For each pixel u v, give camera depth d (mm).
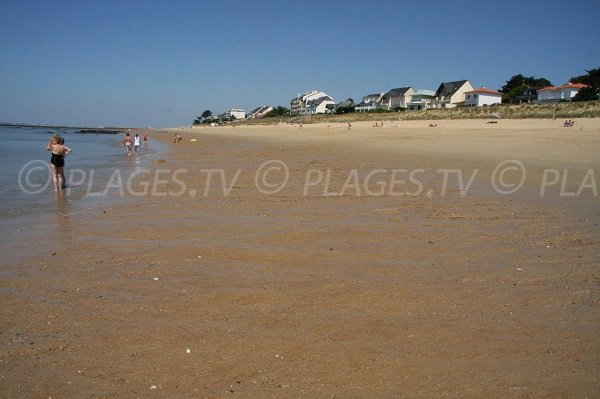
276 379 3648
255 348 4105
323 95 157500
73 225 8898
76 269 6223
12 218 9633
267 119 148750
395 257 6668
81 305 5031
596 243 7242
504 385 3535
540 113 66688
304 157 23906
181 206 10883
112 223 9055
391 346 4117
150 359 3941
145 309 4922
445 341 4195
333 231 8188
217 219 9312
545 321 4574
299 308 4926
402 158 21250
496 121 61500
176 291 5418
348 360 3900
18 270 6188
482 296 5211
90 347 4141
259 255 6805
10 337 4332
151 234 8109
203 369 3791
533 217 9172
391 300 5117
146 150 37344
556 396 3398
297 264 6387
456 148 25750
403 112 94875
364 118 99812
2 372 3768
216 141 52031
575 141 27875
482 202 10844
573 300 5070
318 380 3629
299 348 4098
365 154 24109
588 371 3695
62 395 3473
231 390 3518
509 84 113812
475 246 7191
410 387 3527
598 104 62438
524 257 6609
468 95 103688
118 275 5980
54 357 3982
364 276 5883
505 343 4148
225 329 4457
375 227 8469
